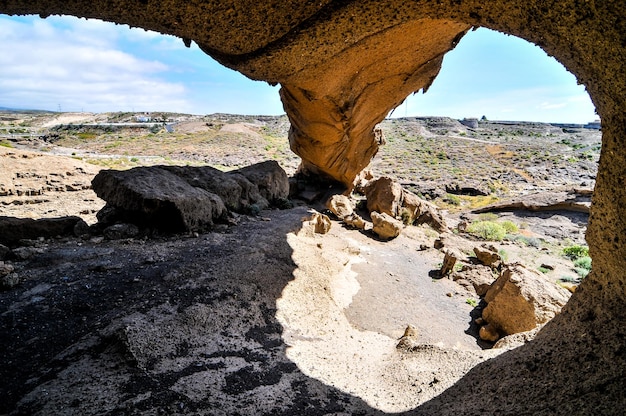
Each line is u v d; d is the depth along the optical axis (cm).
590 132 8844
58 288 665
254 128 8469
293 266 923
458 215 2995
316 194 1967
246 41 482
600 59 284
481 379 420
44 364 473
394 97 1309
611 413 261
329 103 1224
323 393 476
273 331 659
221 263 833
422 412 396
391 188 1836
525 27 327
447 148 6228
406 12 402
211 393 445
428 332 823
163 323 576
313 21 446
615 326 331
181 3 383
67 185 1675
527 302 786
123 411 393
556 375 341
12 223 867
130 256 832
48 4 355
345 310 850
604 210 348
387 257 1261
